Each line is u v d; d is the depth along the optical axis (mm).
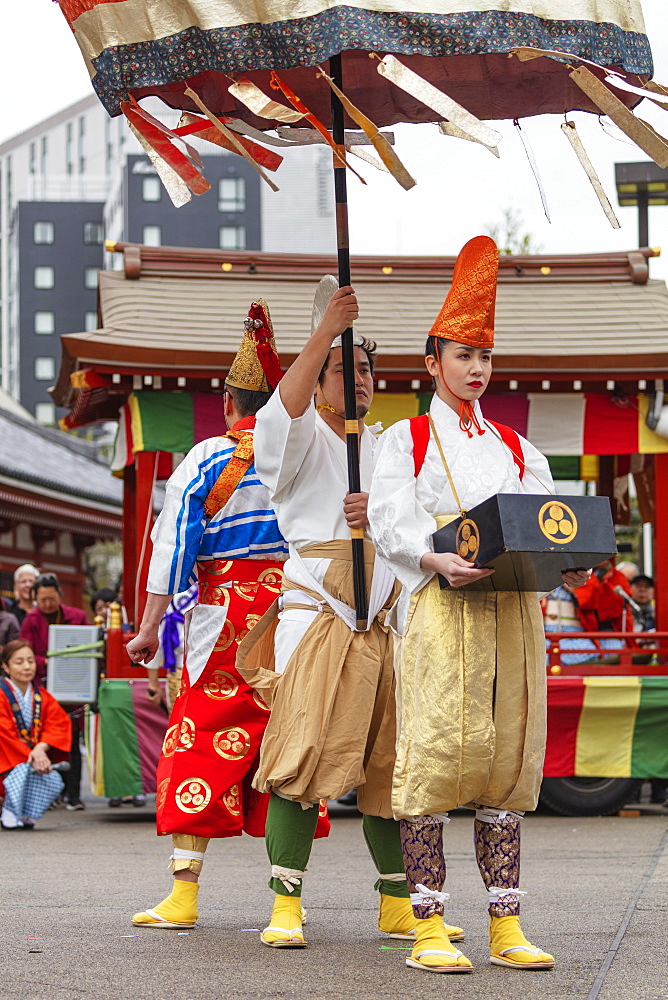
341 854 6934
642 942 4000
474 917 4633
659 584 9680
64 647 9789
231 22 3631
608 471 12203
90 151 102062
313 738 3918
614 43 3598
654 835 7812
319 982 3410
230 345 9359
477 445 3721
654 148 3547
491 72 4488
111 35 3789
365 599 3973
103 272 10727
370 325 10086
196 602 4555
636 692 9141
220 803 4359
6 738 8586
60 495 20688
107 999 3203
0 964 3678
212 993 3271
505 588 3516
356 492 4004
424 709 3521
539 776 3641
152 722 9133
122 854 6875
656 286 11148
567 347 9570
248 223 70688
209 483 4500
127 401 10023
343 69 4578
